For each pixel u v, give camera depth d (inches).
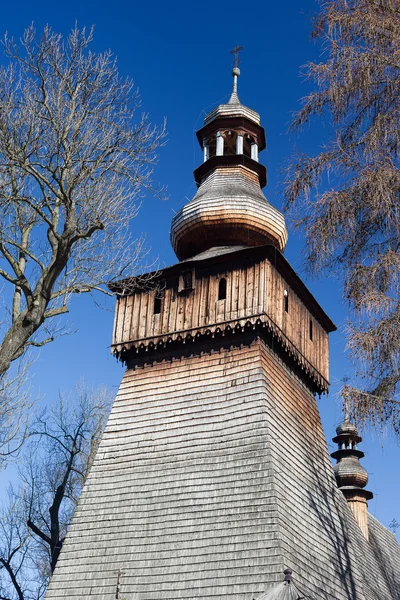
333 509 1164.5
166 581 933.8
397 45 660.7
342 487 1772.9
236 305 1143.6
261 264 1155.9
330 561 1050.1
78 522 1051.3
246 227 1315.2
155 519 1003.9
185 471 1035.3
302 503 1037.8
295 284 1237.1
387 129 653.3
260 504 945.5
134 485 1058.7
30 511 1633.9
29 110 714.8
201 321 1160.8
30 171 687.1
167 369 1168.2
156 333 1192.8
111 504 1052.5
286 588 765.3
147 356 1202.0
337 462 1857.8
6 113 705.6
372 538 1774.1
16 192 686.5
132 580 954.1
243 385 1078.4
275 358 1141.7
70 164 712.4
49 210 700.0
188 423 1089.4
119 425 1147.3
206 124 1471.5
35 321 636.1
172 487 1026.7
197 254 1362.0
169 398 1134.4
